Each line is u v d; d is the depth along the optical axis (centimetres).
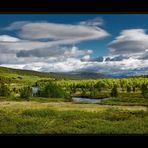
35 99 5375
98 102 4516
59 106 3594
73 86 10894
